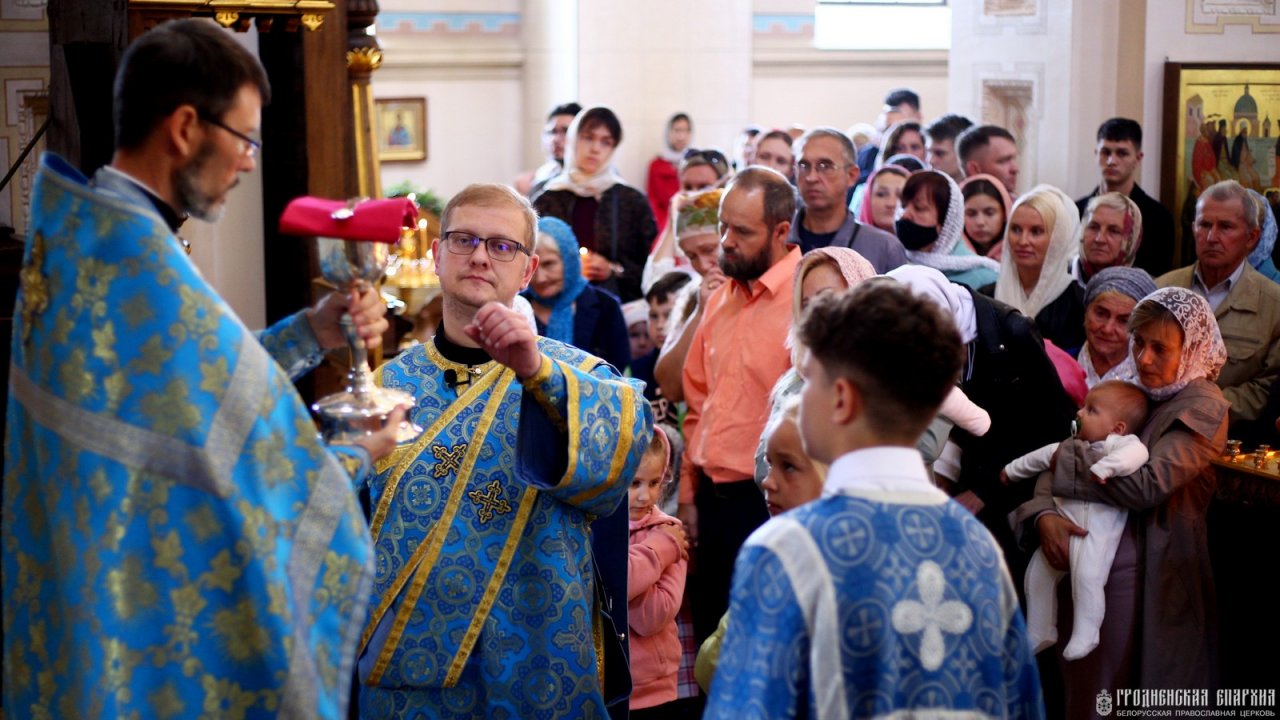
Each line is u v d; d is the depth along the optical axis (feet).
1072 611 11.96
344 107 14.79
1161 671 11.55
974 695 6.11
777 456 7.64
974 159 20.22
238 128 6.63
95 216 6.42
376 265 7.22
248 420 6.49
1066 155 22.50
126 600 6.33
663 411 15.57
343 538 6.72
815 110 39.93
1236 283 14.60
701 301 14.57
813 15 39.34
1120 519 11.61
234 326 6.56
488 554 8.68
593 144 21.75
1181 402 11.54
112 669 6.28
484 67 36.65
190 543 6.38
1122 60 21.71
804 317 6.48
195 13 12.61
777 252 12.77
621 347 16.63
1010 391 11.88
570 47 36.58
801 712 5.94
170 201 6.70
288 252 15.19
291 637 6.48
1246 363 14.33
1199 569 11.62
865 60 40.06
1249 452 12.61
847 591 5.96
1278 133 21.33
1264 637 12.71
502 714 8.61
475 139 36.91
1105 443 11.51
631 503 11.52
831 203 15.51
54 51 11.48
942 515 6.23
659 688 11.69
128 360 6.36
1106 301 13.16
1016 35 23.76
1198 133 21.12
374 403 7.32
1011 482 12.01
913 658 6.00
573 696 8.70
